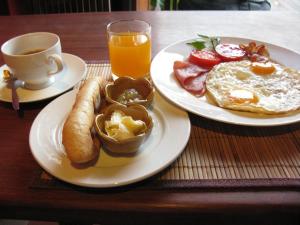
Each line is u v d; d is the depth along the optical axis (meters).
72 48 1.17
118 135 0.61
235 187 0.59
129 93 0.77
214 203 0.56
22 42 0.93
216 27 1.35
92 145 0.60
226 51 1.06
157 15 1.49
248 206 0.56
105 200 0.57
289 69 0.95
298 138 0.71
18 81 0.91
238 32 1.30
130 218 0.57
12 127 0.76
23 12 2.04
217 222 0.58
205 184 0.59
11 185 0.60
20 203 0.57
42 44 0.95
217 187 0.58
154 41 1.22
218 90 0.86
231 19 1.43
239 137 0.72
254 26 1.36
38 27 1.37
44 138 0.67
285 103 0.79
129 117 0.65
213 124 0.76
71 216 0.58
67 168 0.59
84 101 0.69
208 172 0.62
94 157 0.60
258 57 1.00
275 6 3.57
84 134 0.60
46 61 0.85
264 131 0.73
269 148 0.68
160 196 0.57
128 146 0.60
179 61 0.95
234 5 2.17
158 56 0.99
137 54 0.93
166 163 0.59
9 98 0.84
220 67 0.96
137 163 0.60
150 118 0.66
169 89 0.82
